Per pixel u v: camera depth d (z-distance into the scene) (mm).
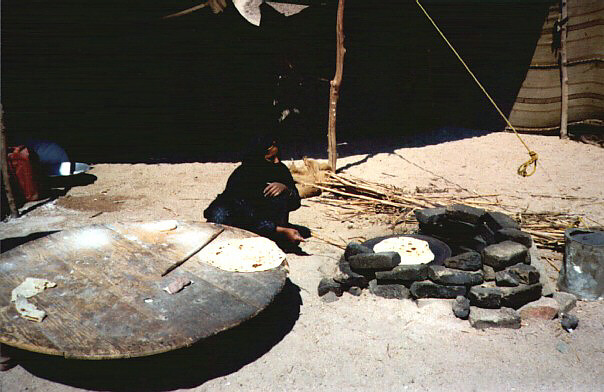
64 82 10133
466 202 7102
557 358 3879
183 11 8805
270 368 3805
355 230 6305
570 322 4211
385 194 7281
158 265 4152
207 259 4246
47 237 4566
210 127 10797
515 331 4215
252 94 10648
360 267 4734
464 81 11984
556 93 11039
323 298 4707
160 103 10586
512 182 8234
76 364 3846
